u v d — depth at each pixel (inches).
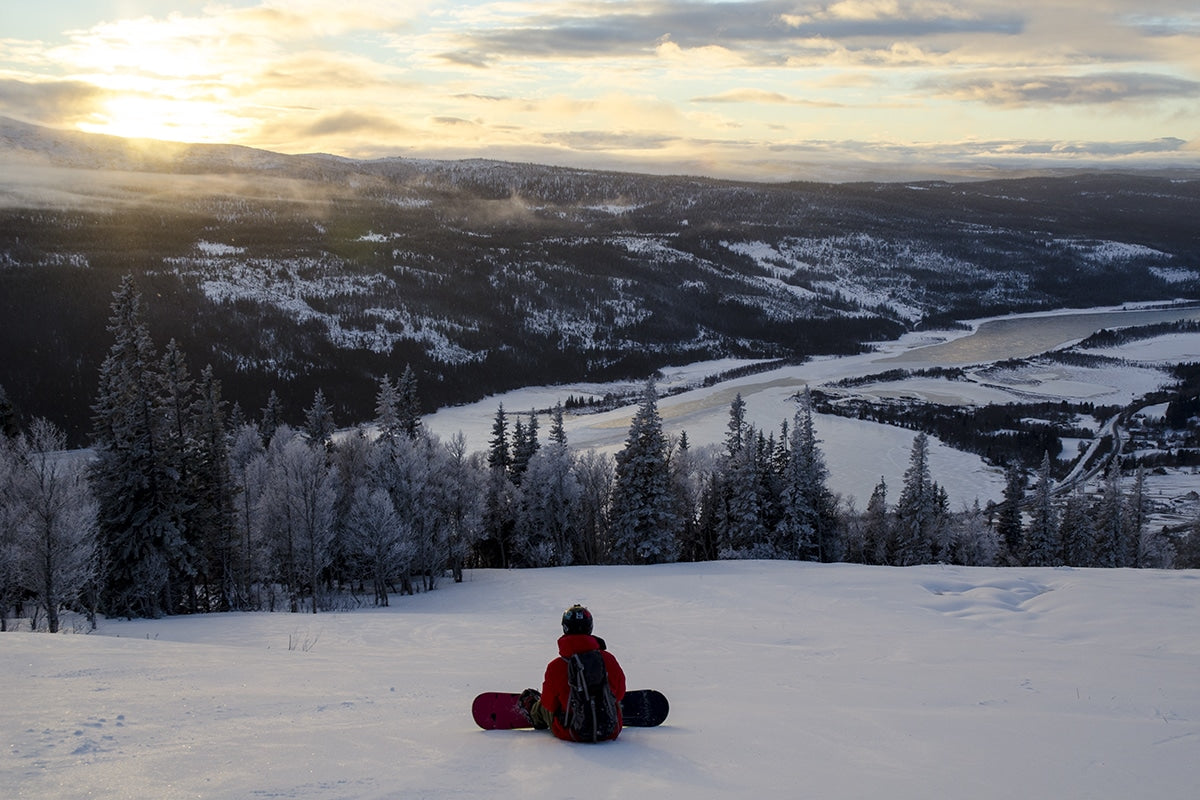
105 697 292.4
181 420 1665.8
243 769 196.9
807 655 614.9
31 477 1235.2
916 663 556.1
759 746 261.9
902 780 221.1
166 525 1560.0
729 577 1432.1
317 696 333.7
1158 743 280.7
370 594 2003.0
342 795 179.2
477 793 188.4
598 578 1726.1
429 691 377.1
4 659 394.0
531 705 277.9
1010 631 768.9
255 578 1942.7
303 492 1774.1
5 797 166.2
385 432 2566.4
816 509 2378.2
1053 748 270.4
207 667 415.8
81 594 1398.9
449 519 2135.8
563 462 2527.1
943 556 2495.1
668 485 2342.5
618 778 208.1
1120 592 885.8
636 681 474.3
